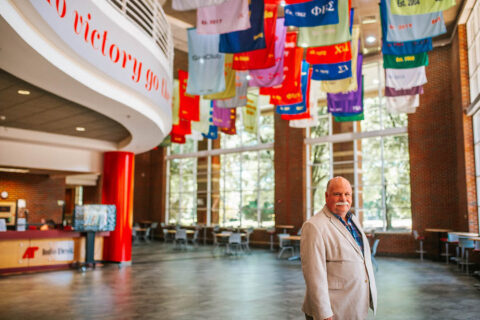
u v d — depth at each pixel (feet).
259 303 23.03
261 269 37.86
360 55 38.65
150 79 26.76
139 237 78.07
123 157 42.80
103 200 42.34
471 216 40.60
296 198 58.18
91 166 42.42
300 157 58.44
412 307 22.24
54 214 53.52
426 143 47.93
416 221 48.06
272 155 64.28
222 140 71.05
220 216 70.44
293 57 35.70
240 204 67.62
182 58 55.36
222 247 62.23
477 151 40.47
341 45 29.32
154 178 80.69
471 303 23.24
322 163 58.44
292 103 35.45
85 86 21.56
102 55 21.08
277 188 60.34
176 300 23.81
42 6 15.72
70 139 39.19
